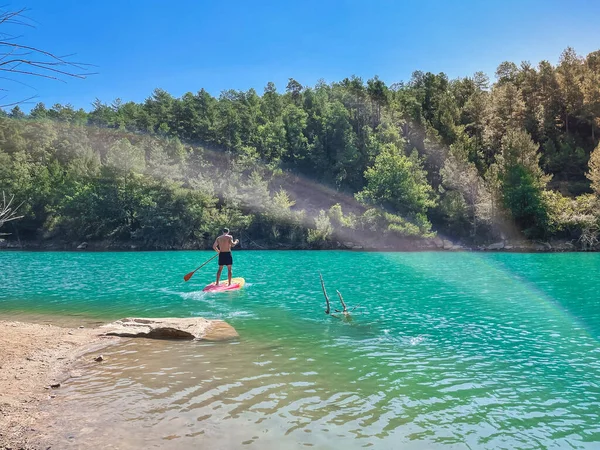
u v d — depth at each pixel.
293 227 53.06
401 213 51.56
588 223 43.12
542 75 71.12
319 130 76.75
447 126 68.00
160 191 57.12
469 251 44.28
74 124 89.00
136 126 87.06
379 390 6.15
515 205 46.12
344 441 4.62
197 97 91.69
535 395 6.04
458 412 5.44
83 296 14.97
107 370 7.02
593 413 5.44
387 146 62.69
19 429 4.87
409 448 4.50
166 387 6.21
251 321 10.85
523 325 10.47
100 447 4.44
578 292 15.54
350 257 35.16
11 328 9.97
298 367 7.16
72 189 59.62
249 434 4.75
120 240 57.31
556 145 65.44
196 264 28.64
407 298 14.41
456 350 8.30
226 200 57.84
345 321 10.83
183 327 9.44
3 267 26.77
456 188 53.66
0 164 63.31
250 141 78.06
